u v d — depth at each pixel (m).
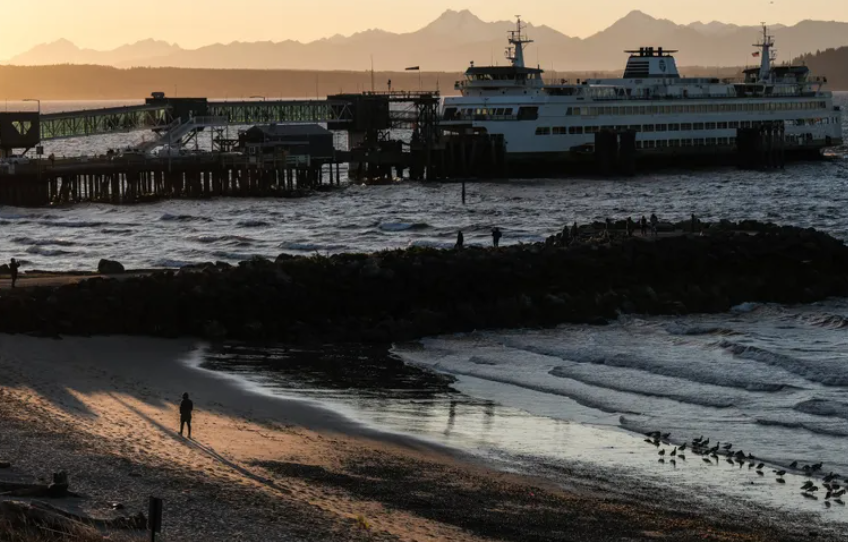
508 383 64.56
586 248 90.88
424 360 70.88
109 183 188.12
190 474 41.38
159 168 177.75
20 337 71.06
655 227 103.62
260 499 38.81
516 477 45.75
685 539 38.53
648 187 198.50
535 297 84.81
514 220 154.88
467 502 41.56
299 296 79.69
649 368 67.69
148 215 161.62
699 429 54.75
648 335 78.44
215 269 83.69
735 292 91.12
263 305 78.06
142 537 33.31
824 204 172.00
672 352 72.88
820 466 47.56
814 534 39.78
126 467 41.53
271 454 46.78
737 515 41.72
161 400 56.50
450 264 84.69
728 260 93.25
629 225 103.19
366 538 35.44
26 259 122.81
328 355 72.00
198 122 195.75
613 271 89.56
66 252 127.44
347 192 194.00
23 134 176.50
